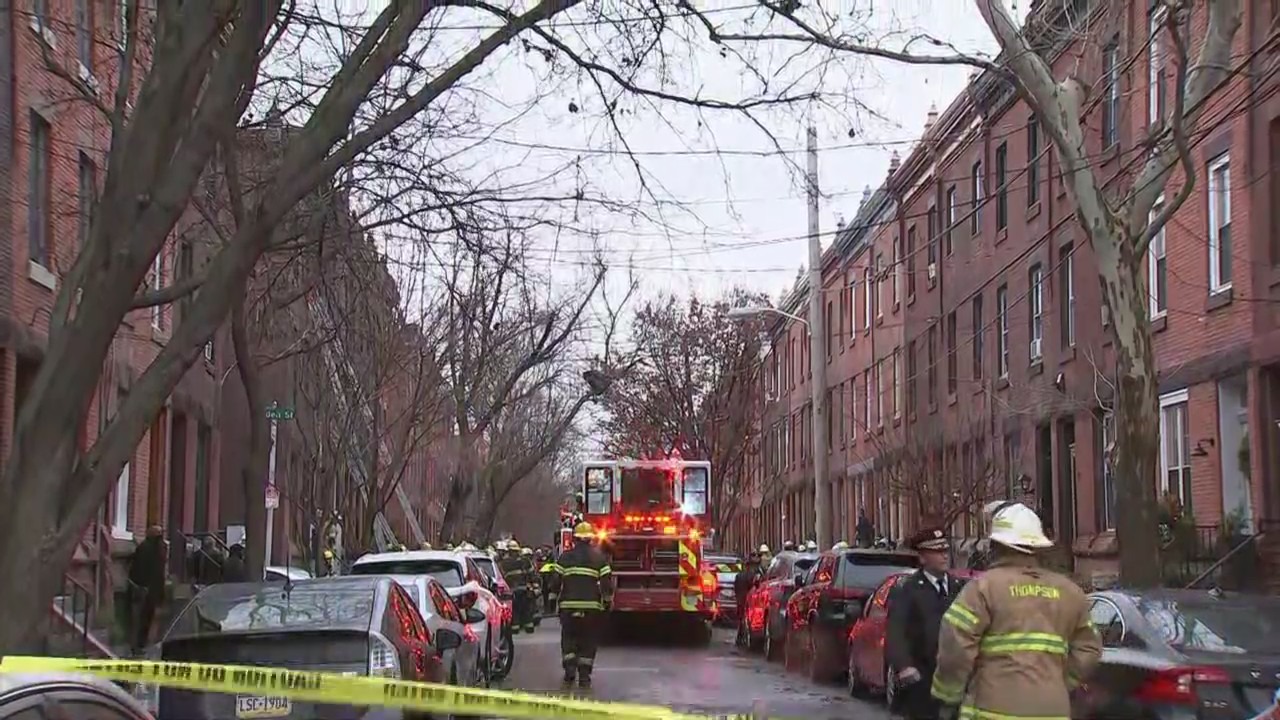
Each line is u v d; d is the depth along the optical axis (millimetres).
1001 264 29562
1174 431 21109
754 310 33531
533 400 52438
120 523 22484
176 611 20781
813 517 49938
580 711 7566
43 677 3715
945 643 6203
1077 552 24375
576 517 27672
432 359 28031
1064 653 6172
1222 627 9172
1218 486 19203
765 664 20938
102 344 8570
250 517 17688
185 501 26719
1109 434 22891
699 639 26500
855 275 45250
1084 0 18047
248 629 8883
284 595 9523
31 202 18031
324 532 25594
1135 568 14125
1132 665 9062
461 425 32812
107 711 3961
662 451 48531
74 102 17281
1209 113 19344
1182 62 13211
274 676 7781
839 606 17484
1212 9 14531
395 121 9945
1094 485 23891
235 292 9227
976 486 25000
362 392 25703
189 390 26656
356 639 8828
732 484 52688
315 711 8539
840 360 47156
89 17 17859
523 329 35969
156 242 8688
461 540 39562
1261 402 18000
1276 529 17609
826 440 29734
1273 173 17812
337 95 9617
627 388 50094
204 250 25656
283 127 14836
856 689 15406
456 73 10148
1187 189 13938
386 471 28688
